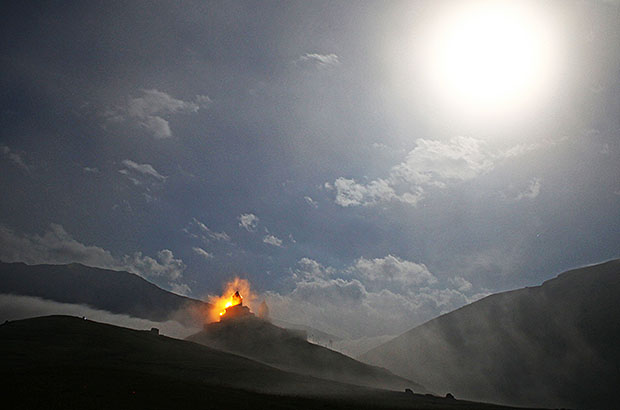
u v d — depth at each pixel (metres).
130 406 61.53
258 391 96.38
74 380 75.88
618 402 198.50
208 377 109.19
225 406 68.12
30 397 61.09
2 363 98.50
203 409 64.44
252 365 145.12
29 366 94.12
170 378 92.12
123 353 130.62
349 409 81.00
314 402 85.00
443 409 101.50
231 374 119.44
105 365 107.00
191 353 148.25
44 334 142.50
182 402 67.62
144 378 85.44
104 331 155.75
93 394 66.50
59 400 60.62
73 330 149.88
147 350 141.25
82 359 113.50
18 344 126.44
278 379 124.62
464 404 121.62
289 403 79.00
